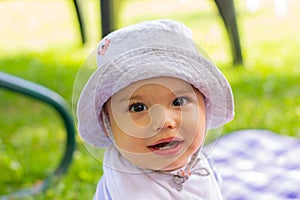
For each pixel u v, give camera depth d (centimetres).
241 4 555
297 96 288
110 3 254
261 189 170
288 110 268
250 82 310
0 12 623
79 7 432
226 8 342
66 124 199
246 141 202
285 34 440
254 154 193
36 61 397
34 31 523
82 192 194
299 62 356
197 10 550
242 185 173
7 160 213
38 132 265
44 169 218
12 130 270
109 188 105
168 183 103
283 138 205
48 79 343
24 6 646
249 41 423
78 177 205
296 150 195
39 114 290
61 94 312
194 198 105
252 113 262
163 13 551
